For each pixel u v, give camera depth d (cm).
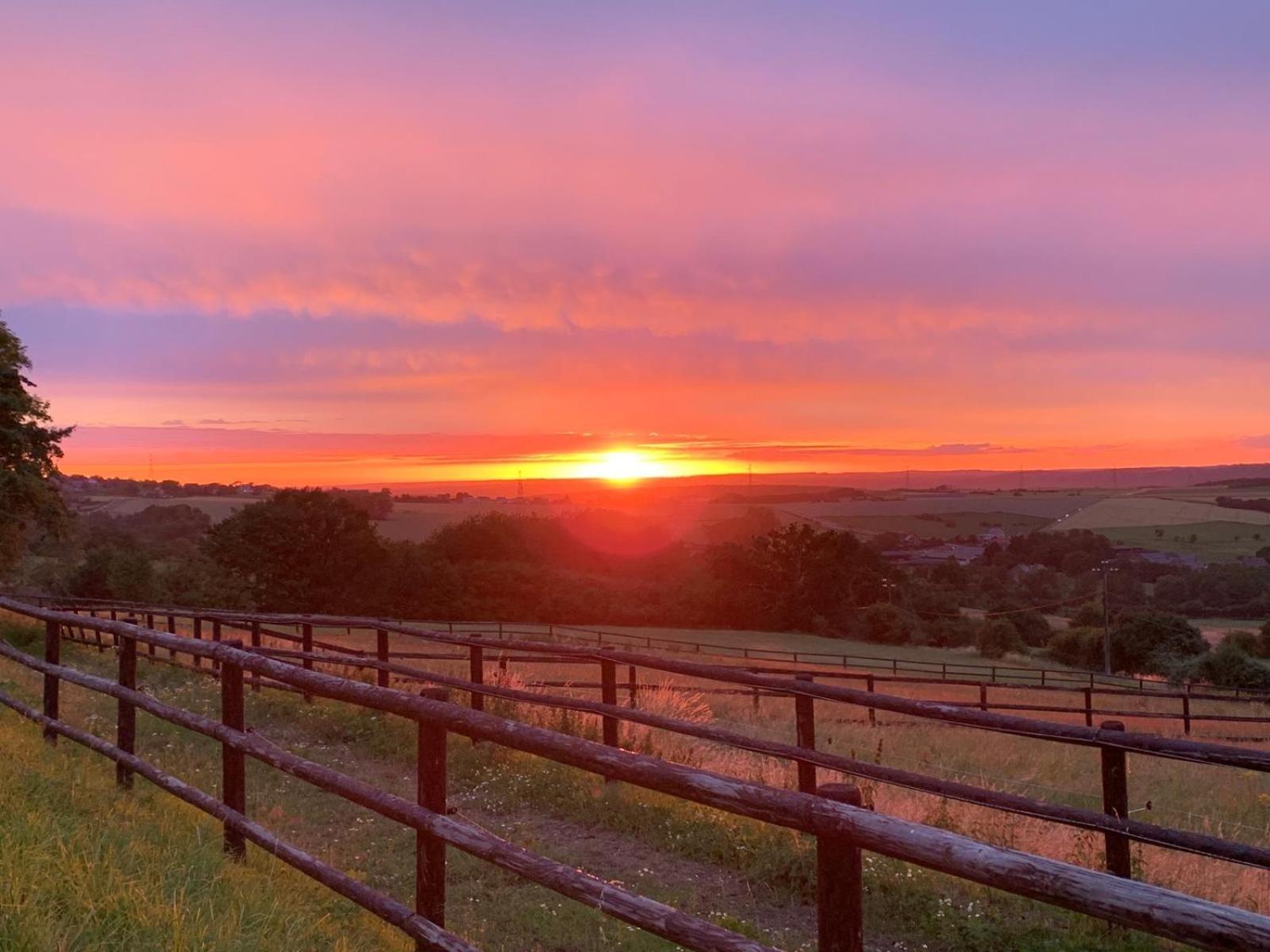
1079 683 4091
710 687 2350
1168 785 1192
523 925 529
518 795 797
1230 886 621
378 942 436
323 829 675
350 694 402
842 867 234
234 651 495
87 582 7100
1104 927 517
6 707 857
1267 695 2481
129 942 341
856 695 595
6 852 394
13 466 2986
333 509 8612
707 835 677
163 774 553
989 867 196
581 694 1423
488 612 8744
